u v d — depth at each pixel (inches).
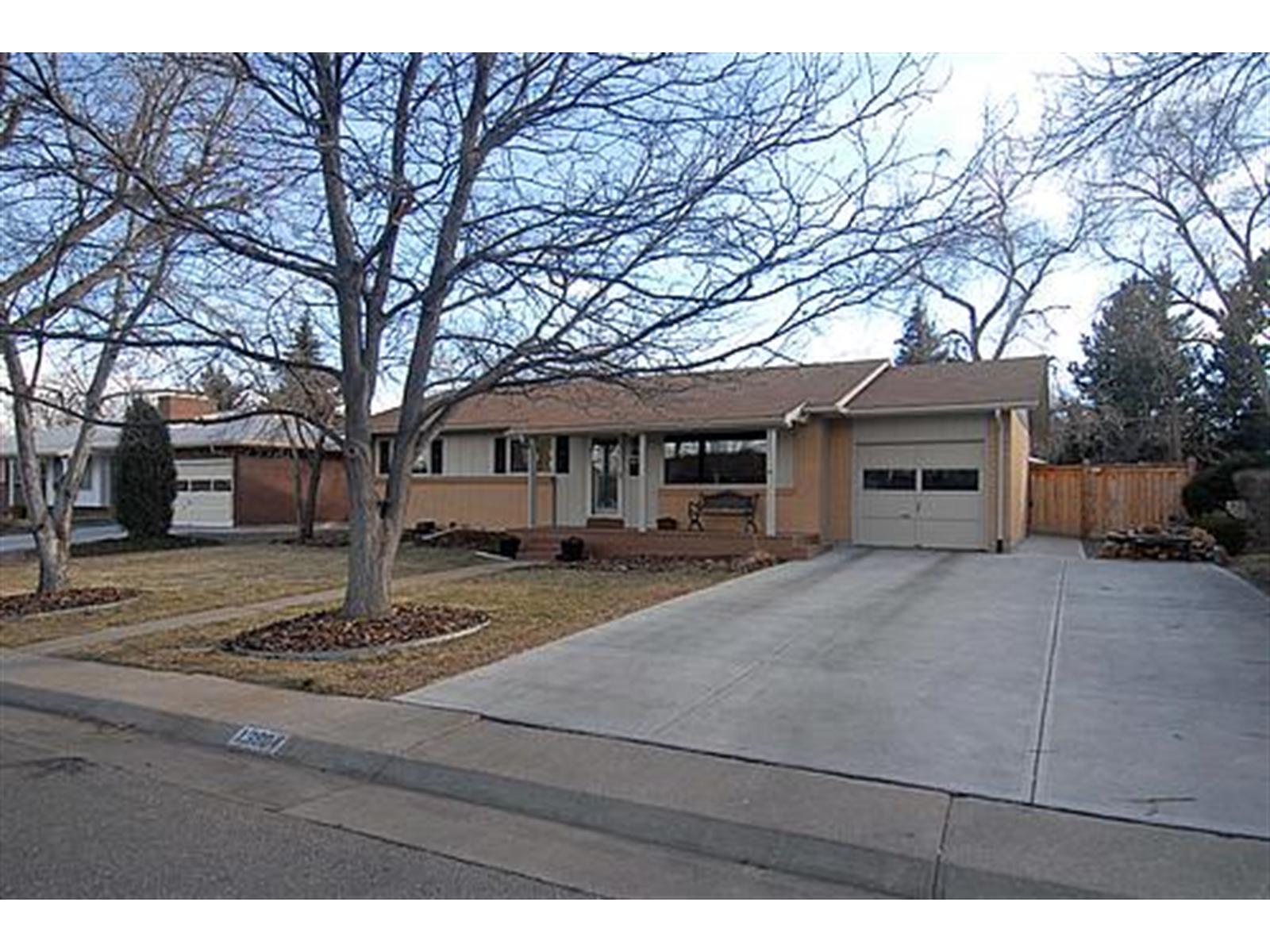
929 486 693.3
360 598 386.6
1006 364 783.7
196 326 388.2
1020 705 254.7
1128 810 179.9
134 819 189.8
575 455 824.9
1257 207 758.5
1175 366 1262.3
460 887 157.6
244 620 434.0
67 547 520.7
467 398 397.1
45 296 437.7
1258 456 824.3
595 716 254.1
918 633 360.5
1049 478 900.0
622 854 173.2
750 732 236.1
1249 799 184.2
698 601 455.8
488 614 424.2
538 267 334.0
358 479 387.9
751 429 704.4
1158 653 316.8
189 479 1197.7
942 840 168.4
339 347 405.4
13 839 177.6
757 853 171.8
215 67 346.9
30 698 303.7
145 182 311.9
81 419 408.8
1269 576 499.5
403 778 218.1
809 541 664.4
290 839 178.7
